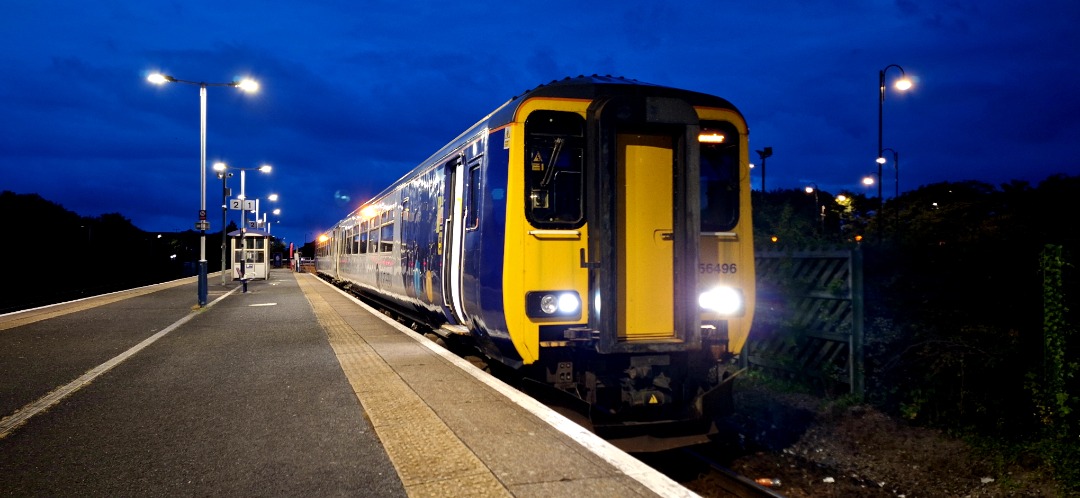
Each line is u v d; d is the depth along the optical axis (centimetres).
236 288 2950
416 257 1095
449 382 713
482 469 430
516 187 621
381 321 1416
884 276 779
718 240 641
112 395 677
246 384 727
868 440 648
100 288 2994
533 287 612
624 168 596
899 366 729
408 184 1224
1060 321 583
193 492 404
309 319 1474
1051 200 1280
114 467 452
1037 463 556
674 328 607
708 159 655
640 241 600
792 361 816
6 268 3219
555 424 536
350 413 588
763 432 703
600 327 577
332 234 3381
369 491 399
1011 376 641
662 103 596
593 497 380
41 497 397
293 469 443
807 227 1013
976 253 691
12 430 546
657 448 574
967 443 605
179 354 952
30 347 1037
